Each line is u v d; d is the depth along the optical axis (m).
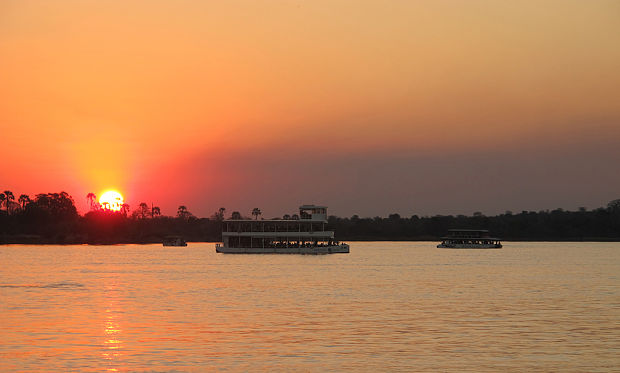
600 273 153.12
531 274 149.12
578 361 52.84
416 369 50.34
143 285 119.81
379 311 81.38
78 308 84.75
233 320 73.75
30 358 53.56
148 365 51.41
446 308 84.50
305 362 52.50
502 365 51.53
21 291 108.69
